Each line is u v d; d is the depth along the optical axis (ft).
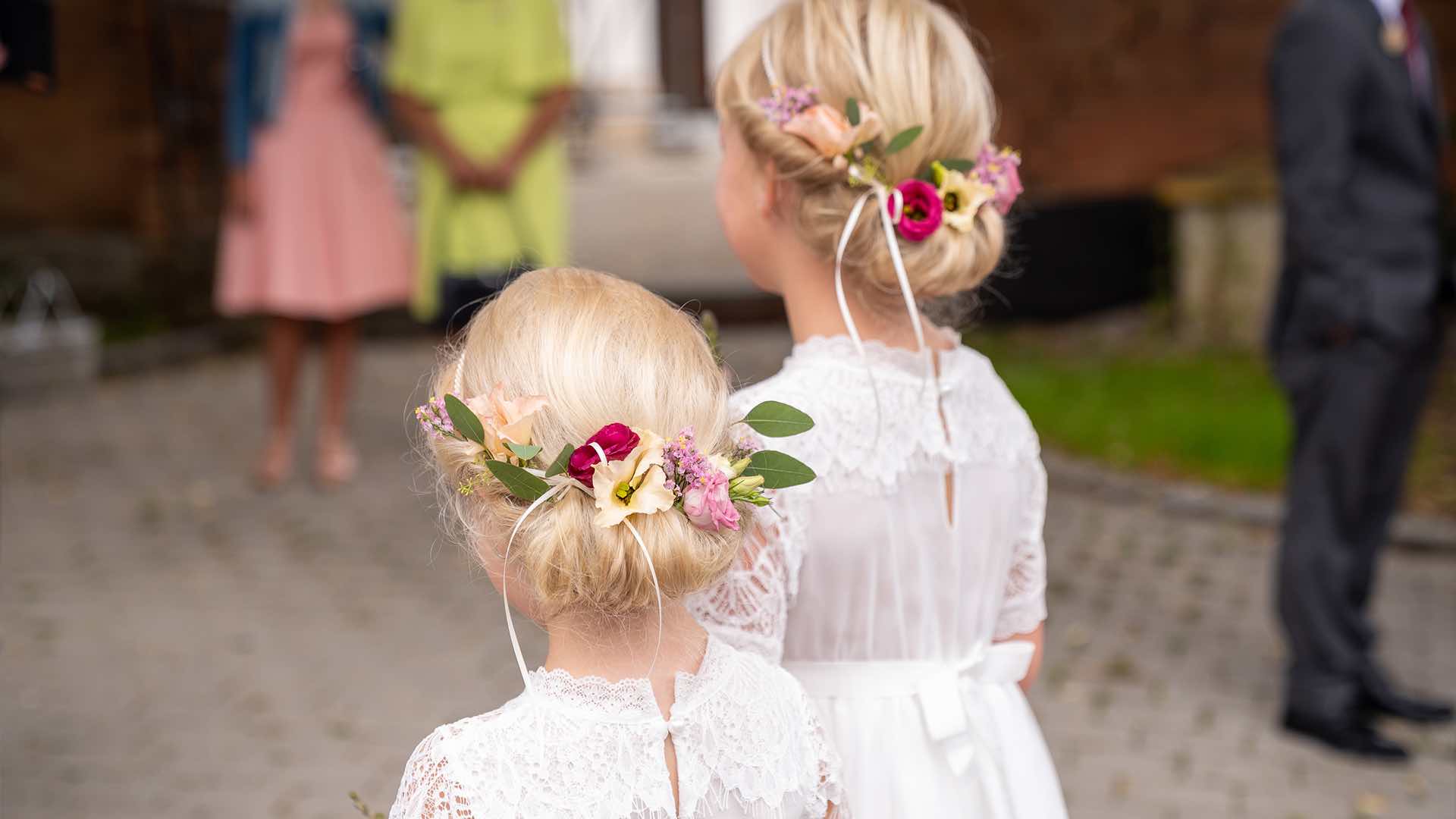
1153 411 22.47
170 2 29.66
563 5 20.35
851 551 5.01
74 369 25.80
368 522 17.51
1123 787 11.05
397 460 20.39
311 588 15.28
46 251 29.35
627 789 3.96
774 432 4.30
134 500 18.42
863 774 5.07
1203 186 27.66
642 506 3.82
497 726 4.00
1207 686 12.93
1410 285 10.74
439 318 30.60
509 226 18.51
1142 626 14.37
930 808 5.07
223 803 10.63
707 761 4.13
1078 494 18.84
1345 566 11.55
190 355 28.58
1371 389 10.90
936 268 4.87
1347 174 10.64
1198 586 15.52
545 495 3.83
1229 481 18.80
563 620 4.13
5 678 12.80
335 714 12.23
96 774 11.01
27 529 17.12
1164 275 30.22
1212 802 10.81
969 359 5.48
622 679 4.12
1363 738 11.53
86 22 29.43
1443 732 11.94
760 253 5.35
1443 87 28.50
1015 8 30.58
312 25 17.87
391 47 18.53
